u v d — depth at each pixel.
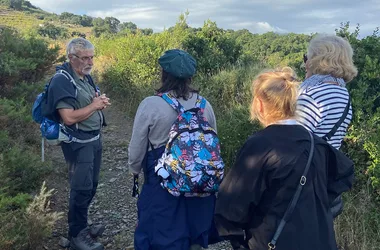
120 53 9.91
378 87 4.16
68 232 3.67
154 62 8.88
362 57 4.29
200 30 9.47
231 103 6.33
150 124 2.66
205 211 2.71
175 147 2.55
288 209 1.95
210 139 2.61
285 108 2.06
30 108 5.89
